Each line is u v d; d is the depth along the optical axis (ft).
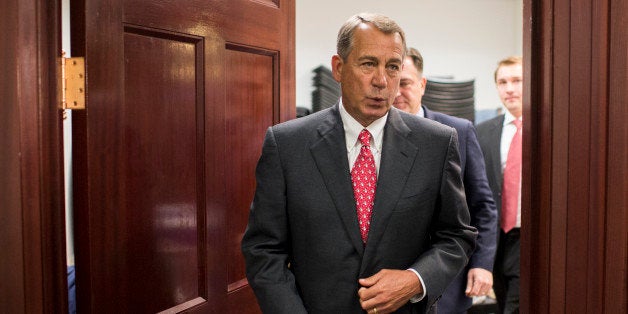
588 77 2.61
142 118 4.08
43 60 3.22
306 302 3.90
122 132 3.90
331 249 3.80
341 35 3.83
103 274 3.81
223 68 4.79
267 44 5.30
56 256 3.35
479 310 9.97
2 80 3.09
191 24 4.42
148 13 4.04
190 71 4.51
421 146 3.95
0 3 3.07
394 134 3.95
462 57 11.96
